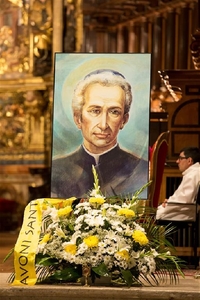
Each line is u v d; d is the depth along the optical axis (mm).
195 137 10031
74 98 6863
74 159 6820
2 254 10734
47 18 19047
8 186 19406
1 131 19641
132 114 6793
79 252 5691
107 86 6832
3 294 5562
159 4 16719
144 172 6730
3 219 18938
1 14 19938
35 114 19234
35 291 5543
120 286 5754
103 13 17969
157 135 10578
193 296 5469
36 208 6074
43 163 19094
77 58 6910
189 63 16203
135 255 5766
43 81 19078
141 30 17391
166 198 9781
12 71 19578
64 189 6805
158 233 6090
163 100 15836
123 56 6863
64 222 5898
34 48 19172
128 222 5879
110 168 6766
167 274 6617
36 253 5844
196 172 8719
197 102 10047
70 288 5527
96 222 5742
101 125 6801
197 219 8703
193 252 9422
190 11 16172
